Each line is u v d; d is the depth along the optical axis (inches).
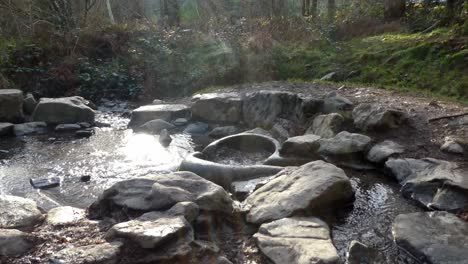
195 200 157.3
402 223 152.9
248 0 772.6
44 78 434.9
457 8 423.2
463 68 326.6
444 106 266.4
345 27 504.4
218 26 524.1
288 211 159.0
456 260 129.6
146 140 298.5
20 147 288.2
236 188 195.2
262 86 373.1
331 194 169.0
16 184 223.1
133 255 132.4
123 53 480.4
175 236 136.3
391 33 459.5
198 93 391.2
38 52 454.3
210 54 460.1
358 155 221.5
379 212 172.4
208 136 306.0
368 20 507.5
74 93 429.7
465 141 211.8
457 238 141.6
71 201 202.4
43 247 140.3
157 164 250.1
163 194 159.2
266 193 176.7
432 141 223.1
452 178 173.9
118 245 134.8
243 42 464.1
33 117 341.1
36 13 515.2
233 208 168.9
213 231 155.0
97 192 211.9
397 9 513.7
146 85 441.1
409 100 286.0
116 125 342.0
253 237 148.9
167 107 341.7
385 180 203.3
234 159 244.4
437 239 141.3
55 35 485.4
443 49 355.3
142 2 929.5
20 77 426.9
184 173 178.1
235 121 316.2
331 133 242.8
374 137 235.6
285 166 221.9
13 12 494.9
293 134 272.5
